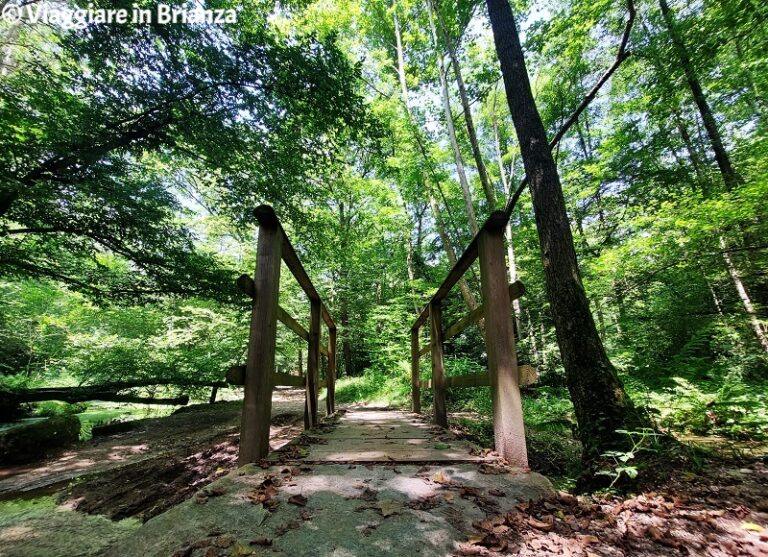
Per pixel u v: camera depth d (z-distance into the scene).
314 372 4.16
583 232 11.96
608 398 2.94
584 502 1.69
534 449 3.85
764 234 6.40
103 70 5.47
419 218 19.31
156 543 1.25
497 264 2.50
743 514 1.55
